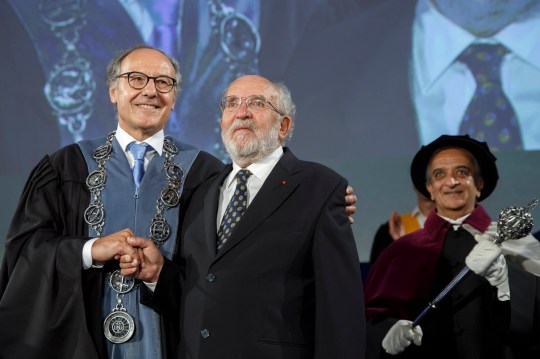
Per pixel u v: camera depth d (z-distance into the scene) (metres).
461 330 3.68
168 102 3.58
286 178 3.22
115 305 3.33
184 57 6.74
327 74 6.76
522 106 6.55
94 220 3.43
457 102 6.63
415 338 3.65
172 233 3.47
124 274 3.21
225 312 3.03
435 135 6.66
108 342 3.30
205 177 3.65
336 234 3.10
